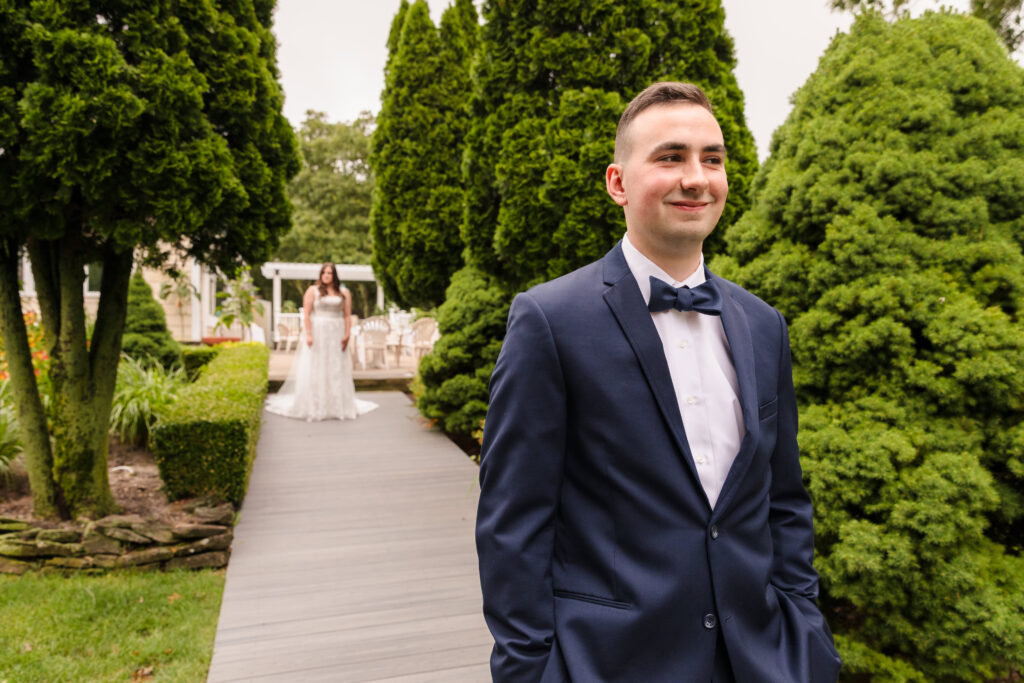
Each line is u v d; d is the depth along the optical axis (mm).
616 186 1266
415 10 7957
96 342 3719
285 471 5430
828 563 2068
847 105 2490
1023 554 2143
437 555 3676
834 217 2357
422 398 7023
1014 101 2422
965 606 1896
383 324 12516
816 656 1171
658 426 1104
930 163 2287
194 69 3221
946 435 2068
